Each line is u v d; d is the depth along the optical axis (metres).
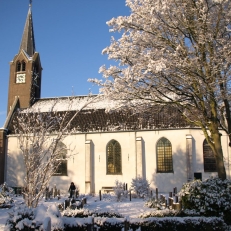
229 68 15.62
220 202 14.41
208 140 16.59
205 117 16.45
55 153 15.61
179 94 16.50
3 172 37.47
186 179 32.91
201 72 15.40
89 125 36.78
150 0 15.92
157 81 16.33
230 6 15.45
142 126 35.16
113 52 16.84
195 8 15.06
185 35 16.17
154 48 16.84
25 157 14.93
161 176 33.72
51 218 10.09
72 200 21.95
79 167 35.81
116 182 30.09
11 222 10.09
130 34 17.00
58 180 36.06
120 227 11.37
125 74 15.66
